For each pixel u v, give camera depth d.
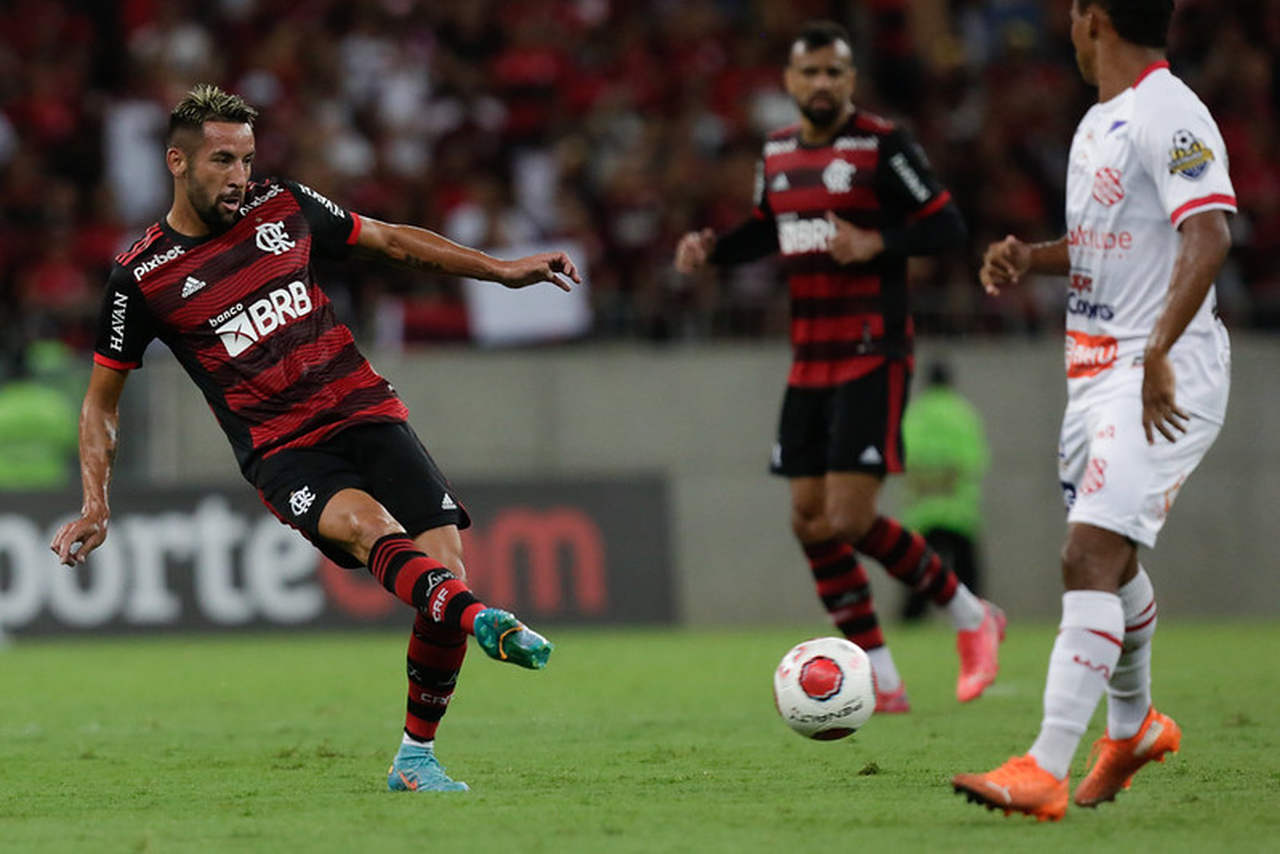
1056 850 14.23
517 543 52.16
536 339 57.75
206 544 50.69
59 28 68.25
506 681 34.00
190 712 29.31
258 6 70.19
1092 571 15.95
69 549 17.91
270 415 18.27
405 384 56.41
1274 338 57.78
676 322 57.88
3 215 60.06
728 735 24.30
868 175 27.64
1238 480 57.31
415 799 17.86
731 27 72.31
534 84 67.69
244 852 14.48
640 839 14.95
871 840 14.81
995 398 57.16
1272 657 38.34
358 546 17.34
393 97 67.12
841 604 27.47
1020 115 69.19
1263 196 66.38
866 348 27.48
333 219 18.95
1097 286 16.70
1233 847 14.32
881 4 72.12
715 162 65.50
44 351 53.12
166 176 64.38
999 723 25.44
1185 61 71.31
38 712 29.62
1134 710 16.91
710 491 56.78
